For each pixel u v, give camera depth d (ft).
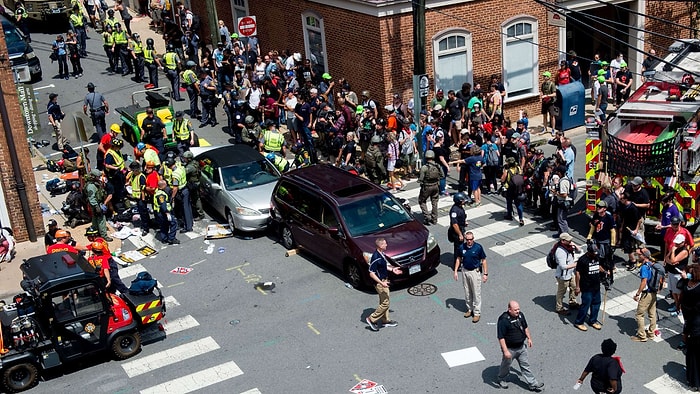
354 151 75.92
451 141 81.71
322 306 53.31
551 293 52.90
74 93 103.65
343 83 86.02
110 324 47.75
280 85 90.99
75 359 47.01
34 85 108.06
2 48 63.21
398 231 55.57
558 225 61.05
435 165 63.98
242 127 84.23
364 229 55.67
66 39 117.39
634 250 55.77
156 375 46.70
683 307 41.96
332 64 93.04
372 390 43.47
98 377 46.91
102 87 106.32
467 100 83.05
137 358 48.65
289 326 51.08
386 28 82.48
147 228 67.31
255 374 45.96
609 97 92.43
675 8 97.45
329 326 50.65
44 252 64.85
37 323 46.16
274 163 72.90
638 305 46.29
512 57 89.61
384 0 81.00
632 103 62.23
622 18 98.12
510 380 43.75
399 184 73.92
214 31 100.99
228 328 51.42
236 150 71.46
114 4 148.15
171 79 101.45
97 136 90.74
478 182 67.87
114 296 49.98
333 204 56.80
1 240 62.90
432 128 75.05
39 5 127.54
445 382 43.86
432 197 64.54
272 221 64.75
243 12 112.78
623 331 48.03
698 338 40.83
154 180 65.46
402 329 49.65
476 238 61.93
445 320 50.34
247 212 64.13
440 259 59.21
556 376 43.73
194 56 111.86
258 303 54.44
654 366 44.34
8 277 60.39
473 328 49.16
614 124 61.77
